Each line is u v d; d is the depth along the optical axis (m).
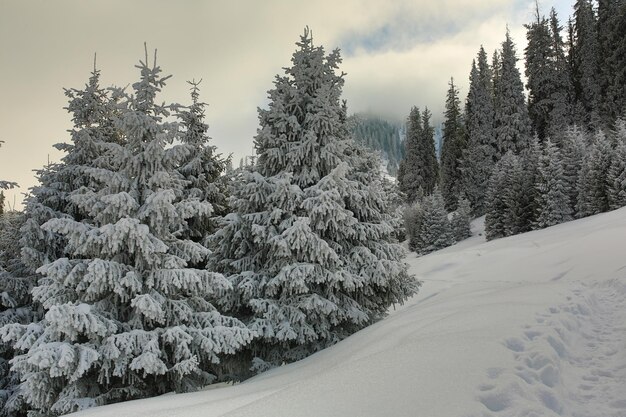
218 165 15.29
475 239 48.88
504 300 8.14
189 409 5.39
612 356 5.00
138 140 8.45
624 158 32.00
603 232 18.83
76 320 6.64
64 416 5.97
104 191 8.14
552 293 8.27
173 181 8.94
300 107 11.65
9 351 10.96
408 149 76.25
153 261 7.91
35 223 10.69
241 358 10.69
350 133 12.64
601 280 9.69
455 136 69.69
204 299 9.64
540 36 58.72
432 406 3.68
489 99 61.09
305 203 9.86
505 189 43.50
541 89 57.75
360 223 11.12
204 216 13.43
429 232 53.91
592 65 54.50
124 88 8.91
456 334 5.90
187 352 7.55
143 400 6.64
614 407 3.72
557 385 4.22
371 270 10.58
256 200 10.53
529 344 5.13
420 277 27.20
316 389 4.70
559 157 40.16
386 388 4.27
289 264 9.97
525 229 39.91
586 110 54.22
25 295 11.55
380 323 9.81
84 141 12.09
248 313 10.99
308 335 9.68
